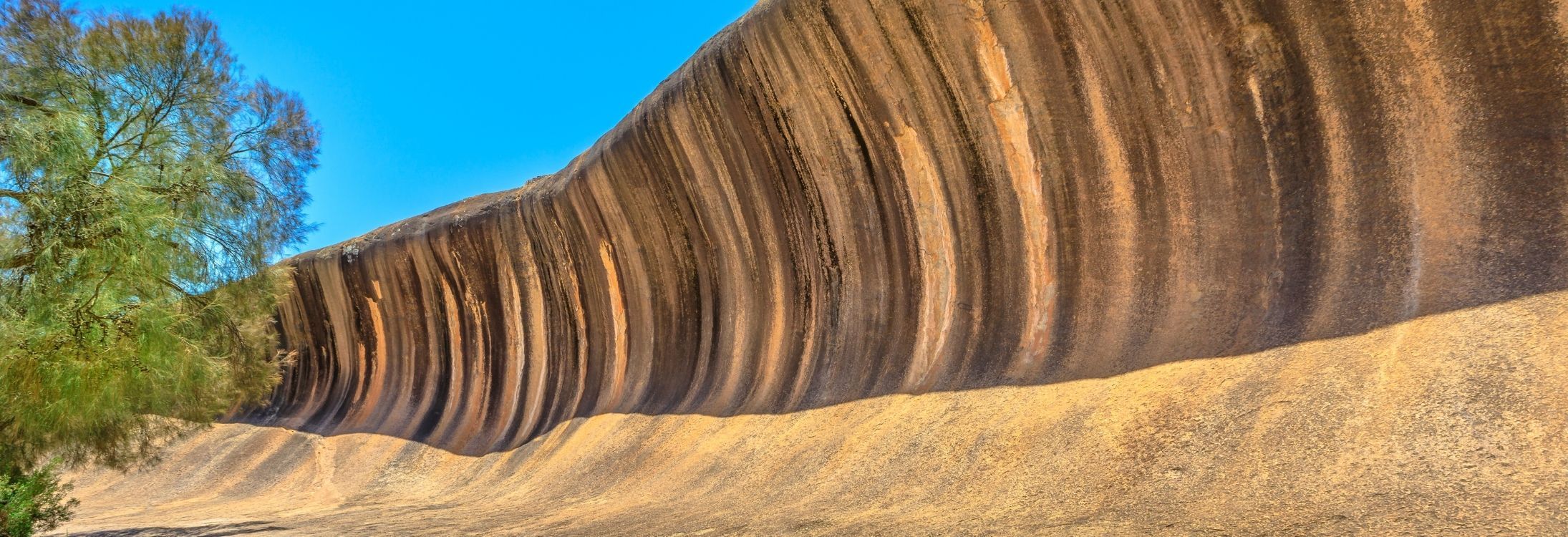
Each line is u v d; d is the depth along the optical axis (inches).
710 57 584.7
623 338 762.2
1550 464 186.1
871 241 524.7
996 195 447.2
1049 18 403.2
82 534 586.6
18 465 421.1
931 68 454.0
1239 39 347.3
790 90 531.5
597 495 547.8
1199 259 358.9
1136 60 379.6
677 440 582.9
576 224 780.6
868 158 510.0
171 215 433.1
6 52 408.5
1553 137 267.3
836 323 545.0
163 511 818.2
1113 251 393.7
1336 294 298.2
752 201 603.8
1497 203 273.7
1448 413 217.8
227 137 484.7
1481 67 286.4
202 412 511.8
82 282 406.9
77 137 410.9
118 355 408.8
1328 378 259.4
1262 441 247.3
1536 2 272.7
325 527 533.0
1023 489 292.7
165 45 456.1
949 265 474.3
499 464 776.9
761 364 595.8
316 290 1104.2
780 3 515.2
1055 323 405.1
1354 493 205.6
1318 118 329.1
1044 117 418.3
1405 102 305.7
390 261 994.7
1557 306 233.9
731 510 387.9
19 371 384.2
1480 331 241.8
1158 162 380.2
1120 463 277.6
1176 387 306.3
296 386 1174.3
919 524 281.7
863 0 465.7
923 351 471.2
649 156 666.8
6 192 398.0
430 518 547.5
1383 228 301.7
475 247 906.1
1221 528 207.0
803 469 425.7
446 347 967.0
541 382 846.5
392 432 959.0
